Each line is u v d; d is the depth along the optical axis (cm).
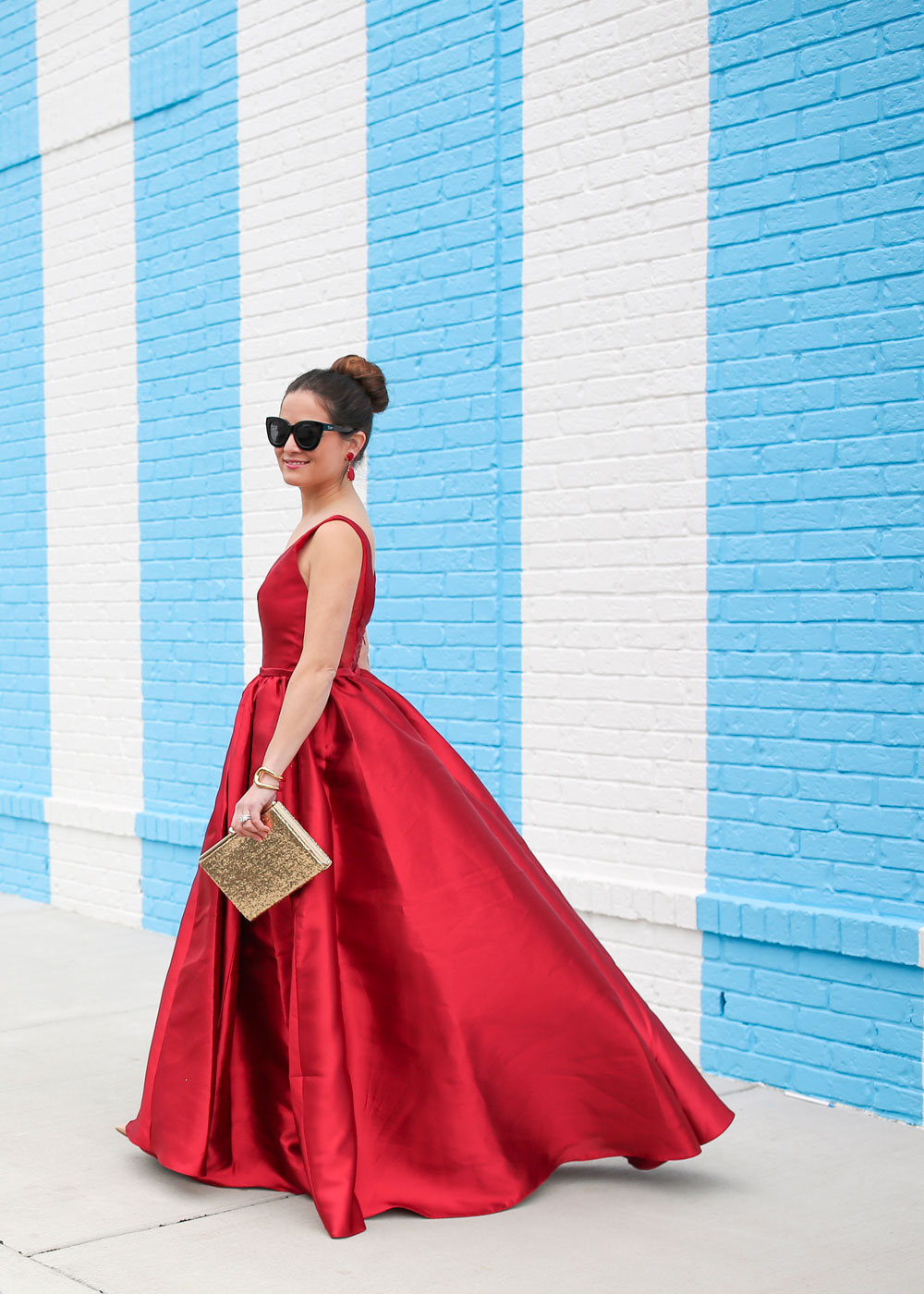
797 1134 321
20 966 498
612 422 394
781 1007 355
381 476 461
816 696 349
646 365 385
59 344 608
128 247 568
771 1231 264
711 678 371
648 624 386
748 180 360
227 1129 285
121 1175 295
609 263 393
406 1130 269
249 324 514
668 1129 272
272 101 500
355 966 271
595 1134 278
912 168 329
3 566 648
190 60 534
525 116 415
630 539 390
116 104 568
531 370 415
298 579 284
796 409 352
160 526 558
